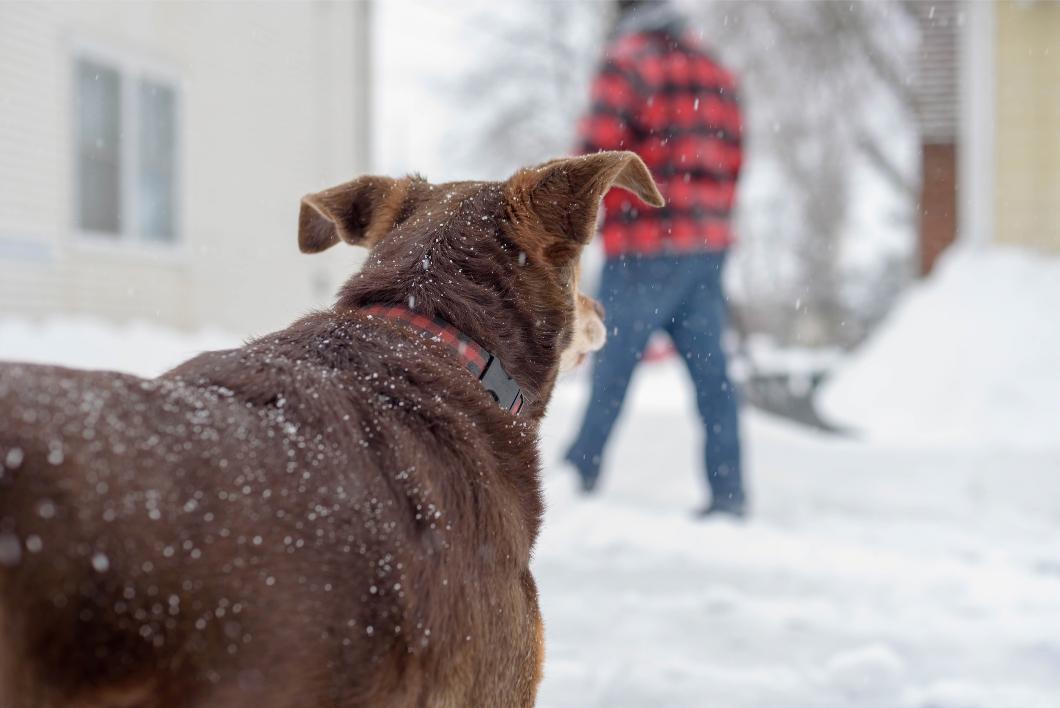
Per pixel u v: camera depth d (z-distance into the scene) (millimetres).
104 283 11992
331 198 2615
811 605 4273
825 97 22750
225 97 13898
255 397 1766
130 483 1428
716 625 3996
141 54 12469
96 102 11961
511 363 2254
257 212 14570
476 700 1875
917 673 3566
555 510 5547
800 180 26172
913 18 19078
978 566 5082
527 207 2348
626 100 5578
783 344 26688
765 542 5246
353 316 2154
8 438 1357
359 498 1702
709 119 5629
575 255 2404
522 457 2111
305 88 15492
